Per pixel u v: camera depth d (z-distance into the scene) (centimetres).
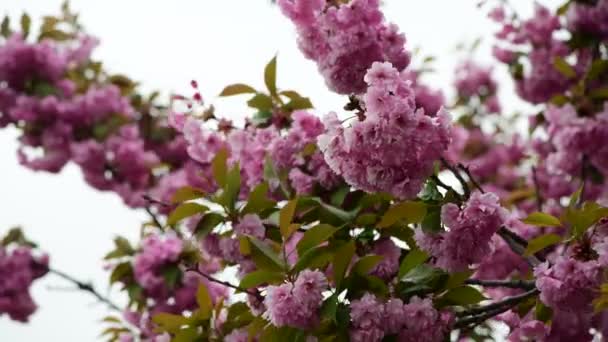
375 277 180
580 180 259
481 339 231
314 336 178
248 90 211
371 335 176
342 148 177
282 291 176
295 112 205
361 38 187
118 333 256
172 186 293
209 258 205
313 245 183
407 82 177
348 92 190
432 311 178
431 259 191
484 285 196
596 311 182
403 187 177
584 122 248
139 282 260
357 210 197
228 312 200
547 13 288
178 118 212
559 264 182
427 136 174
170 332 205
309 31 191
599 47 278
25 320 294
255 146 209
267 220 196
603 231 185
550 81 288
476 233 179
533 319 196
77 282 264
